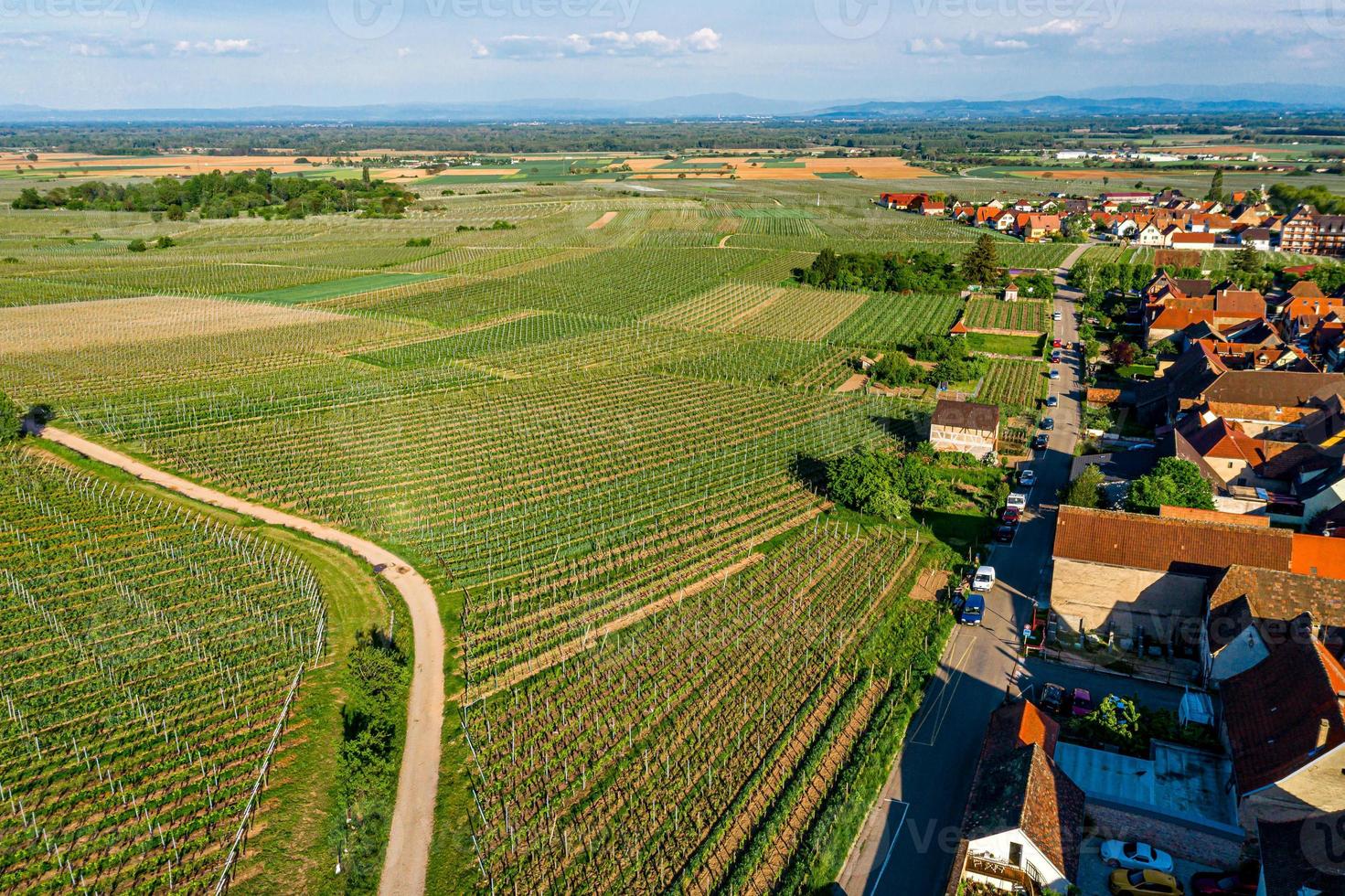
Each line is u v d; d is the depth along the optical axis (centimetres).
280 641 7506
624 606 8162
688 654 7419
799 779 5844
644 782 5953
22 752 6206
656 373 15725
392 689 6738
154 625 7675
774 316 19975
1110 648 7481
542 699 6825
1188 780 5869
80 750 6184
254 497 10344
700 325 19325
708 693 6894
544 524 9781
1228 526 7456
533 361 16388
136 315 19650
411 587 8488
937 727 6494
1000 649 7450
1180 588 7375
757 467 11325
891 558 9006
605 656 7375
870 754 6097
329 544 9256
